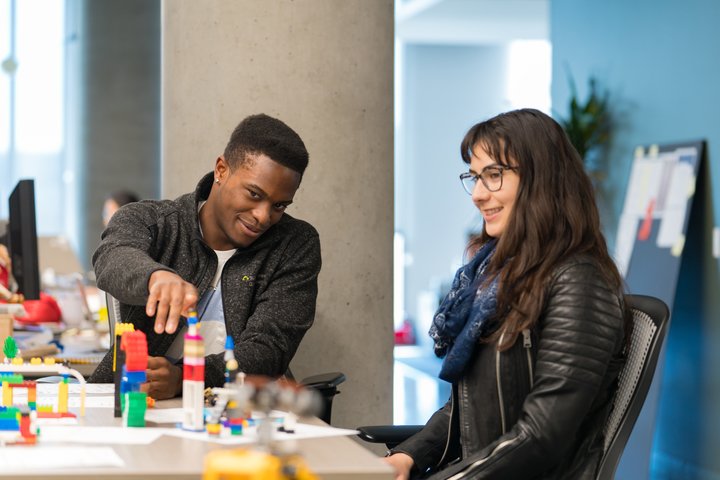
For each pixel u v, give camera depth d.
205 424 1.87
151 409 2.09
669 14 5.83
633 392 2.16
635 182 6.05
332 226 3.43
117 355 1.98
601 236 2.20
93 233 12.03
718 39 5.36
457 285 2.36
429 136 13.47
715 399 5.32
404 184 13.45
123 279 2.21
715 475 5.29
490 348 2.18
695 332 5.52
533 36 12.42
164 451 1.63
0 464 1.47
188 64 3.46
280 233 2.74
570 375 2.01
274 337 2.56
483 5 10.62
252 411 2.02
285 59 3.39
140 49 11.96
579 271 2.08
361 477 1.54
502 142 2.21
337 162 3.44
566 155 2.22
